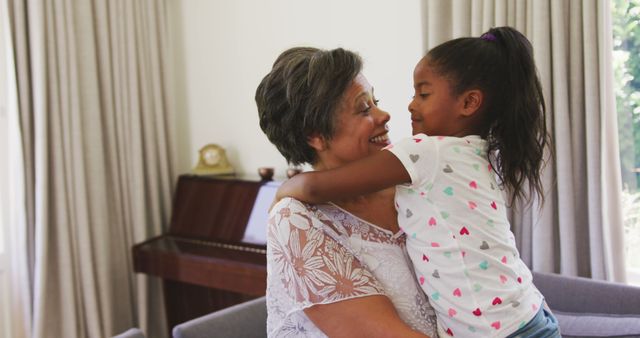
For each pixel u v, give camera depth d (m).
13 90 2.89
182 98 3.66
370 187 1.03
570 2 2.25
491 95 1.12
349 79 1.08
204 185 3.23
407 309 1.05
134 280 3.39
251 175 3.38
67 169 3.04
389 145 1.09
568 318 2.00
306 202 1.06
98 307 3.21
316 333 1.04
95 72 3.14
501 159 1.14
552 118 2.31
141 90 3.37
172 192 3.54
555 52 2.26
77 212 3.08
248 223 2.97
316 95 1.06
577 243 2.37
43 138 2.92
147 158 3.40
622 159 2.47
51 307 3.09
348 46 3.01
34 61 2.90
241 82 3.41
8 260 3.03
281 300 1.06
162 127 3.46
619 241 2.37
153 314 3.52
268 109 1.12
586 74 2.22
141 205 3.33
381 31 2.89
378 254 1.07
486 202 1.06
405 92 2.84
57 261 3.07
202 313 3.37
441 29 2.51
